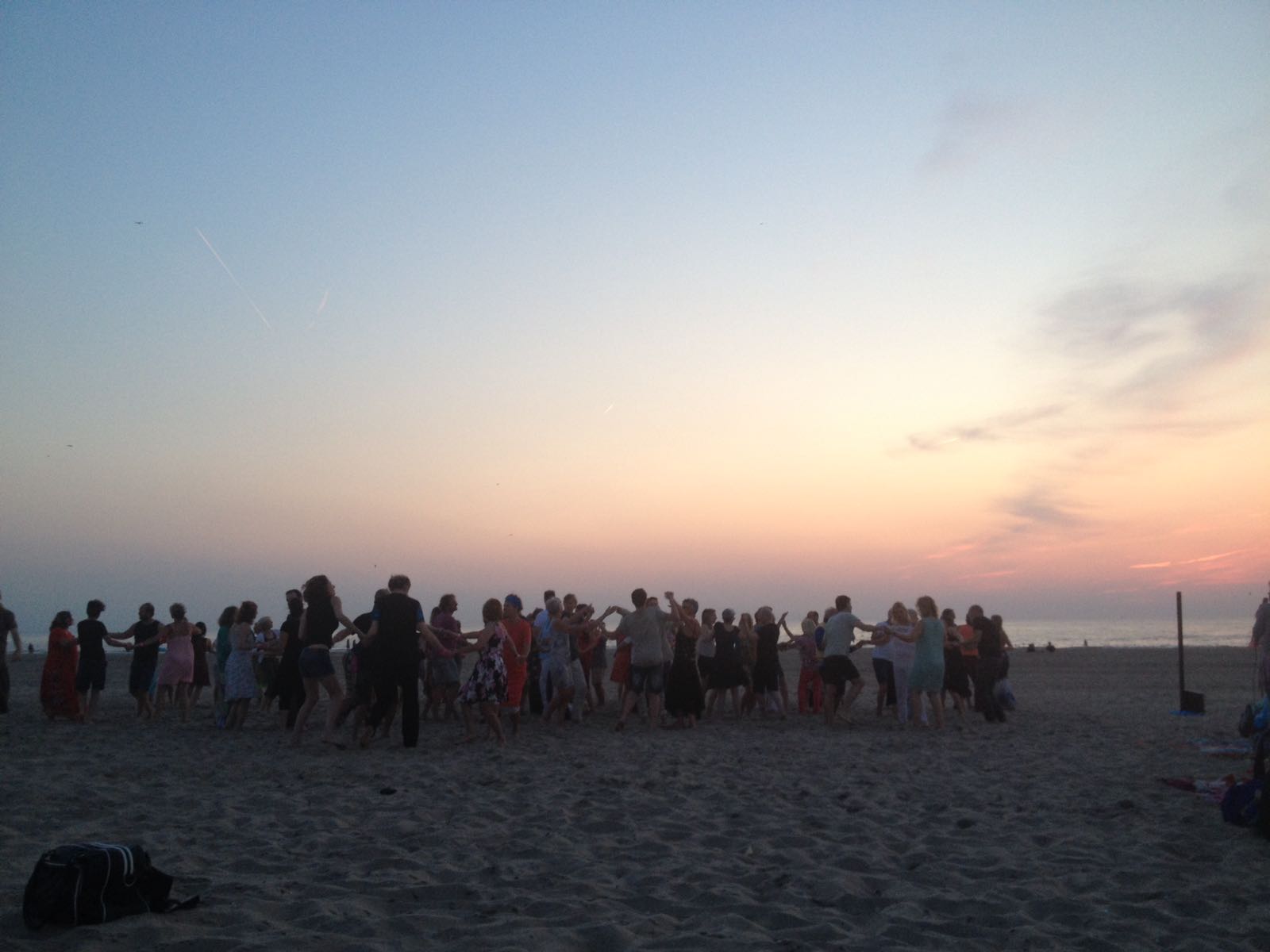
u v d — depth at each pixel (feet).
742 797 26.61
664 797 26.37
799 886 17.60
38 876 14.48
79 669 48.49
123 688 75.41
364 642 38.32
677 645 45.78
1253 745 26.71
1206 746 37.76
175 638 49.26
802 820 23.48
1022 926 15.44
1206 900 16.80
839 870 18.63
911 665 46.01
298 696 43.45
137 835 21.20
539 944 13.88
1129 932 15.08
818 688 54.24
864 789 27.96
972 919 15.87
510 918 15.33
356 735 39.68
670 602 45.65
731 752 36.27
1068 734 43.57
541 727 45.03
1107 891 17.48
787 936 14.67
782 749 37.42
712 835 21.57
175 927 14.34
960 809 25.04
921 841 21.39
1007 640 50.31
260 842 20.58
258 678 50.75
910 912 15.88
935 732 44.21
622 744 38.52
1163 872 18.74
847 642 46.85
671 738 41.19
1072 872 18.86
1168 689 77.05
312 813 23.75
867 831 22.21
